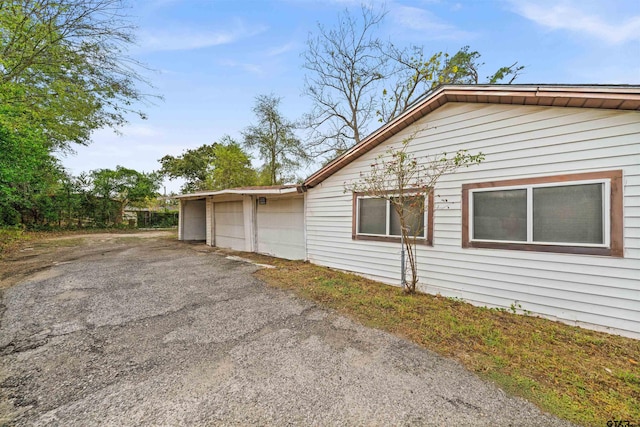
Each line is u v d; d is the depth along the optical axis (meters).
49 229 16.73
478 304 4.56
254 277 6.30
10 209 14.64
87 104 11.39
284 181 21.00
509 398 2.25
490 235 4.46
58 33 9.52
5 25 8.61
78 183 17.81
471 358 2.89
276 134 20.52
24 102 10.04
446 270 4.96
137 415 2.07
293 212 8.48
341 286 5.58
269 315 4.10
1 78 9.31
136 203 21.23
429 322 3.80
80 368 2.71
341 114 17.78
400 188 5.03
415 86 14.65
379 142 6.04
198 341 3.29
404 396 2.29
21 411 2.12
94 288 5.36
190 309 4.32
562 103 3.75
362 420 2.03
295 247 8.41
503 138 4.32
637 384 2.42
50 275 6.29
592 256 3.58
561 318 3.80
